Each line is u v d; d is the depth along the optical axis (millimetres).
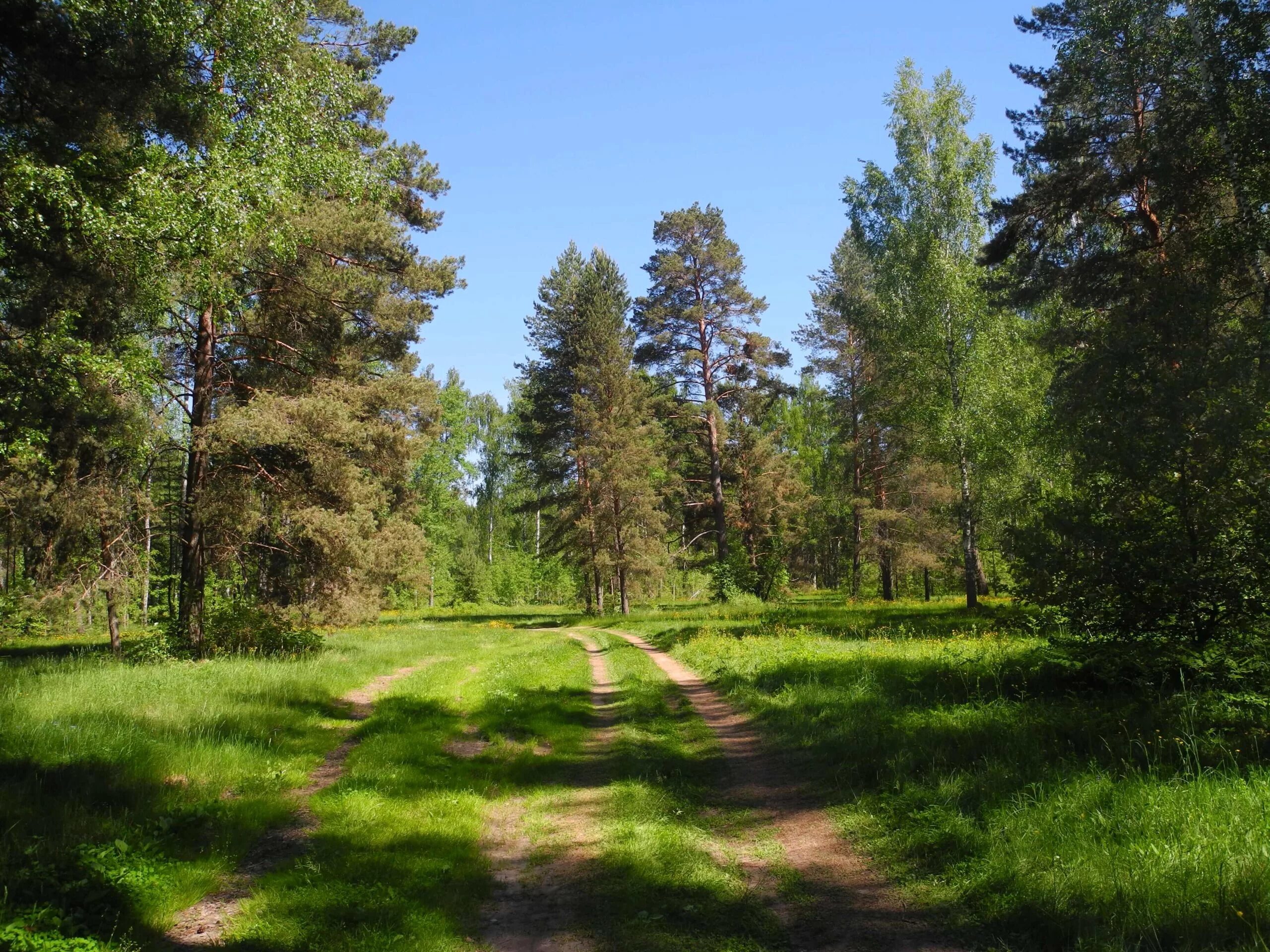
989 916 4781
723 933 4906
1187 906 4363
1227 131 15750
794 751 9398
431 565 61438
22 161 10688
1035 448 27141
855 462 43750
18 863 5508
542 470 46469
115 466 18125
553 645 24531
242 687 12656
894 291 30719
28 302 14398
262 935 4801
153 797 7207
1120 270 19250
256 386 20234
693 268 44781
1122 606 9852
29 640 33344
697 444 46375
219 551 20188
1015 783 6633
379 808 7359
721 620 30922
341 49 23156
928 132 30344
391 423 23219
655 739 10594
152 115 13242
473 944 4910
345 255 21000
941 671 12422
